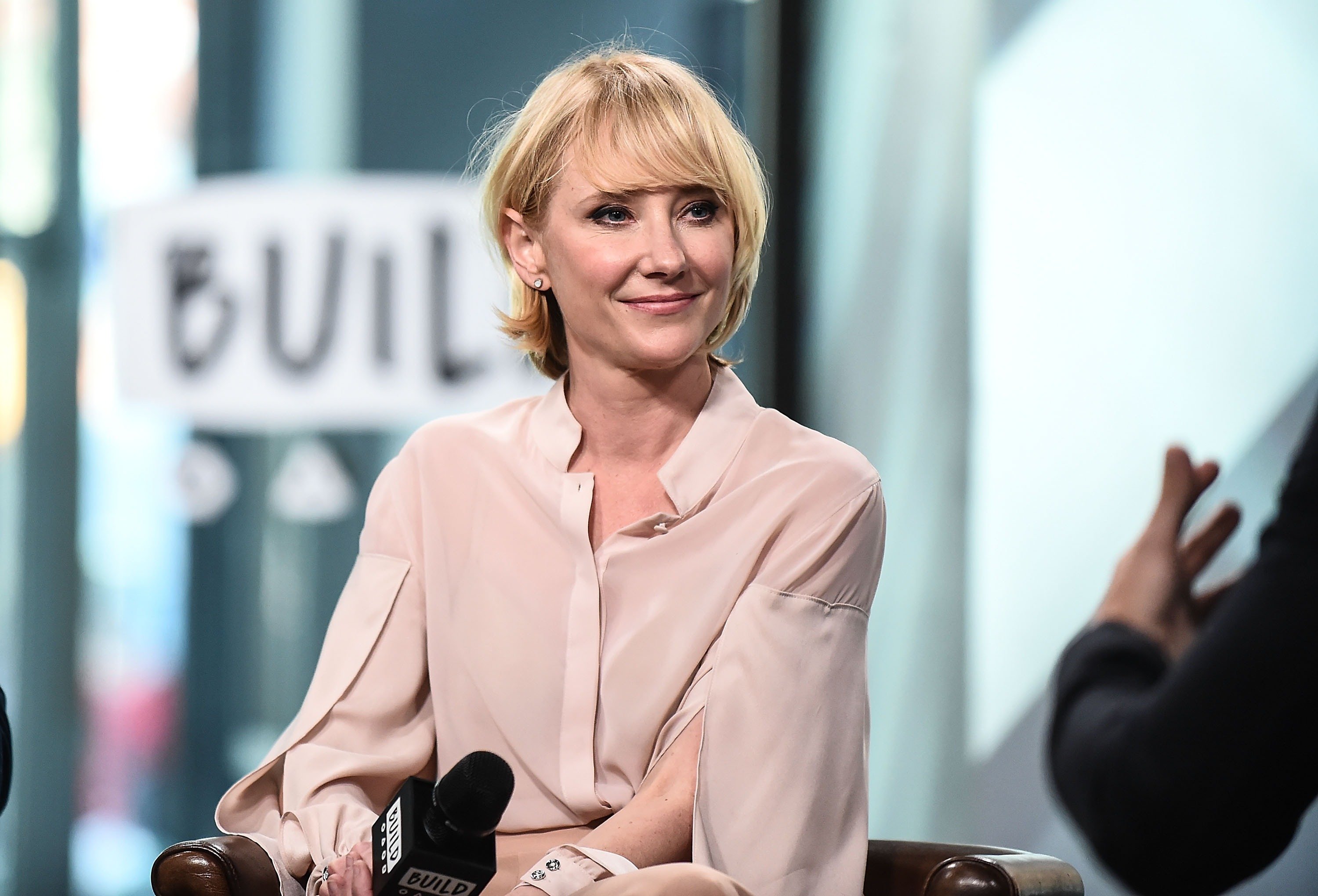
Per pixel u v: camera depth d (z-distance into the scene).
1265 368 9.63
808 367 12.65
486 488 5.48
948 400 11.52
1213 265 9.90
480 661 5.29
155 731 15.54
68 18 15.67
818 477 5.17
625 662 5.11
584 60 5.44
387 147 15.27
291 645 15.30
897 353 11.95
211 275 14.54
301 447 15.00
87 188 15.67
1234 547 9.68
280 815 5.20
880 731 11.54
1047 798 10.61
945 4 11.73
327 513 15.02
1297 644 8.23
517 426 5.62
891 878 4.87
